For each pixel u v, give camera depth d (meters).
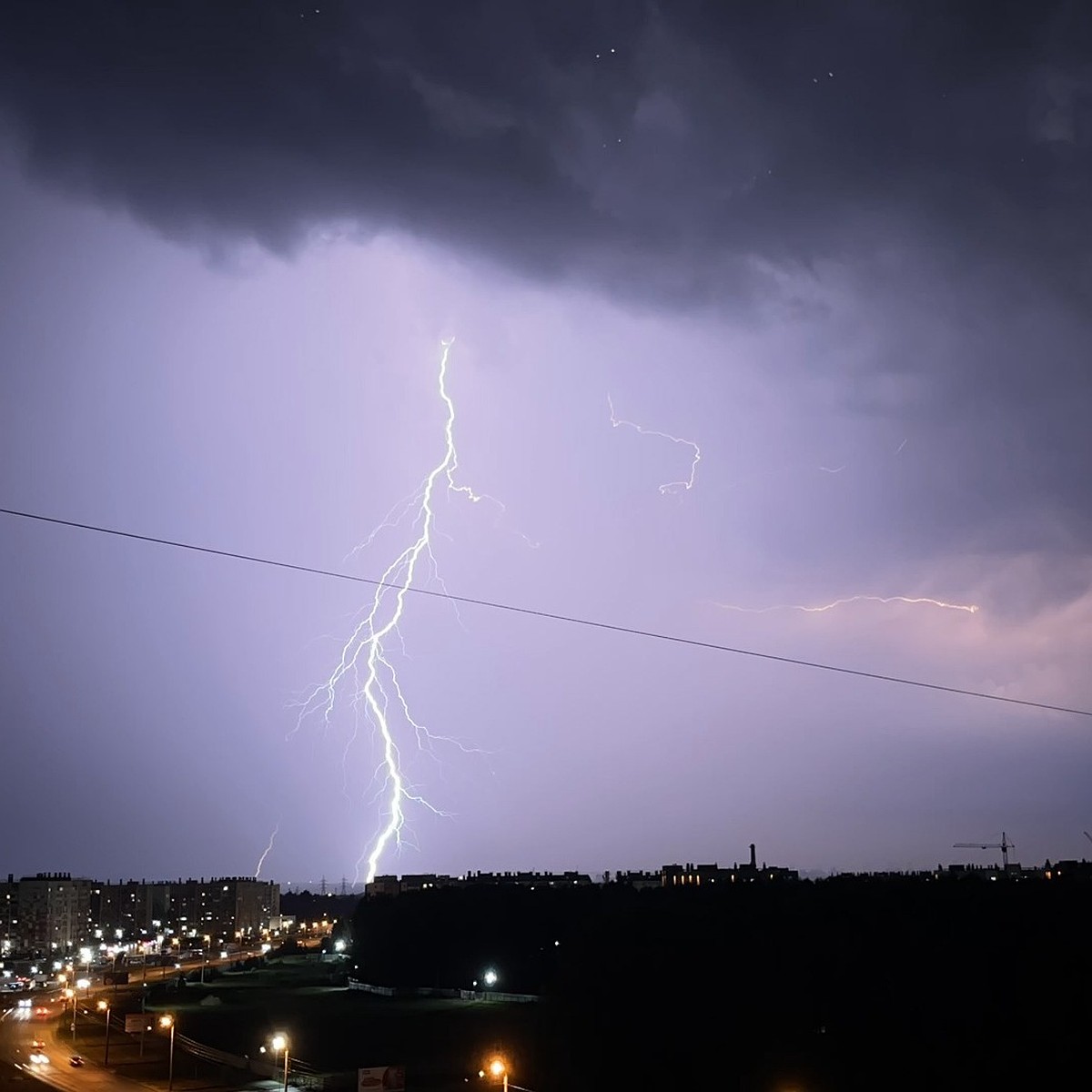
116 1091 72.50
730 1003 88.88
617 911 109.19
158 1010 125.94
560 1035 91.94
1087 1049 72.56
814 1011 85.69
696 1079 76.38
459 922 155.75
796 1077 74.69
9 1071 81.62
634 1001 92.25
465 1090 70.50
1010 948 84.69
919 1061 75.81
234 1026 108.69
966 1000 80.75
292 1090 72.12
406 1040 96.44
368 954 165.88
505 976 143.25
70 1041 99.25
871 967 87.88
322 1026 107.19
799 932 95.06
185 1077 78.25
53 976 182.00
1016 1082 71.06
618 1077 79.00
